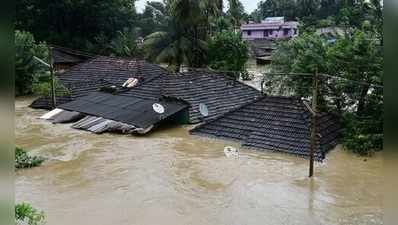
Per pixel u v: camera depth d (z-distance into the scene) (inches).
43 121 845.8
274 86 896.3
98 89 1004.6
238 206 445.4
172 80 884.0
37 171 556.7
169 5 1314.0
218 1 1359.5
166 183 512.1
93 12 1669.5
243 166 569.3
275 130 658.8
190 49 1286.9
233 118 727.7
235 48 1368.1
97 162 593.6
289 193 477.4
